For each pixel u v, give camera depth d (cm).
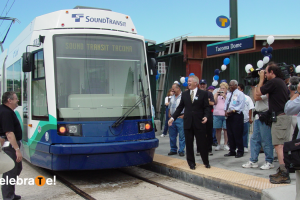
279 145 488
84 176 676
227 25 836
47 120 577
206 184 554
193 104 606
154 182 604
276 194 423
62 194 545
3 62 989
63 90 582
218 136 823
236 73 840
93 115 580
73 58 601
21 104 729
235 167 611
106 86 611
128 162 590
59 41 600
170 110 780
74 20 629
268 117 527
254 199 458
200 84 823
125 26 678
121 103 607
